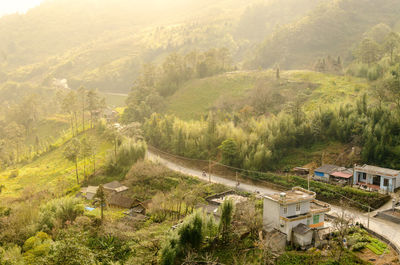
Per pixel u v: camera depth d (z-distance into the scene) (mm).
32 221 53188
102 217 54031
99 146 105375
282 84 125125
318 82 119562
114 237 47844
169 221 54250
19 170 104250
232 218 50469
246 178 77312
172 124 104938
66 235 43312
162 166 82938
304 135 81250
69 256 37844
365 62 126125
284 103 108125
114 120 136000
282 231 46781
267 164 77562
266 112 108312
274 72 142375
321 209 49750
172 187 72250
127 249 45812
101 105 132875
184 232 44625
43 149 121000
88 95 128250
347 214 54562
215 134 91500
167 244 41375
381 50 123750
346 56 188000
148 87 144250
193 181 77312
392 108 77000
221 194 67500
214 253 45031
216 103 125000
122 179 83500
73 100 128750
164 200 61094
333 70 137000
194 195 62281
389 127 69438
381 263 39688
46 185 83625
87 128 126062
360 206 57750
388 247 43531
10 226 51656
